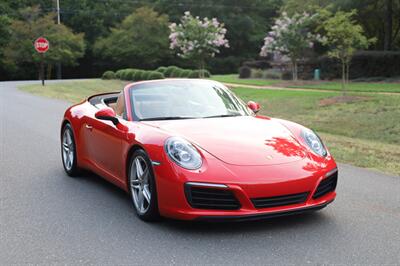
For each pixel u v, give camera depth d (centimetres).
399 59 2780
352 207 518
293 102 1759
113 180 554
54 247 409
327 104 1639
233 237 424
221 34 2728
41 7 6781
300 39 2814
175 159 430
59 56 5447
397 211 504
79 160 647
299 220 470
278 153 452
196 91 579
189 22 2669
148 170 454
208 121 517
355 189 600
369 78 2769
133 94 561
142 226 458
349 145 991
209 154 438
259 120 537
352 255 384
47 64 5900
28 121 1285
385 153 885
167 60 6894
